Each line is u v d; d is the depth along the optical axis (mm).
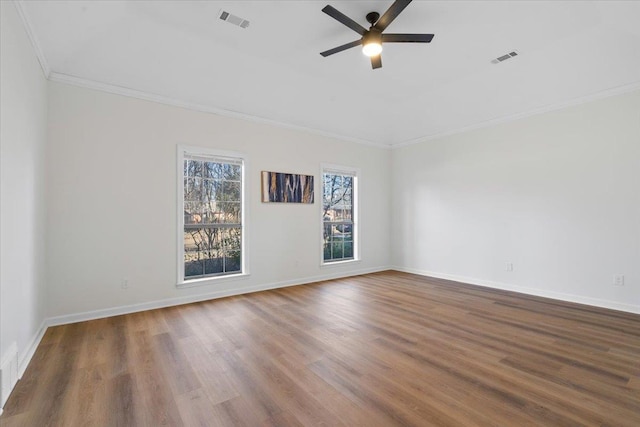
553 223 4352
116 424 1756
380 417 1808
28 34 2506
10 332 2107
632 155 3691
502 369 2357
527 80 4062
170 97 4027
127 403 1946
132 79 3654
